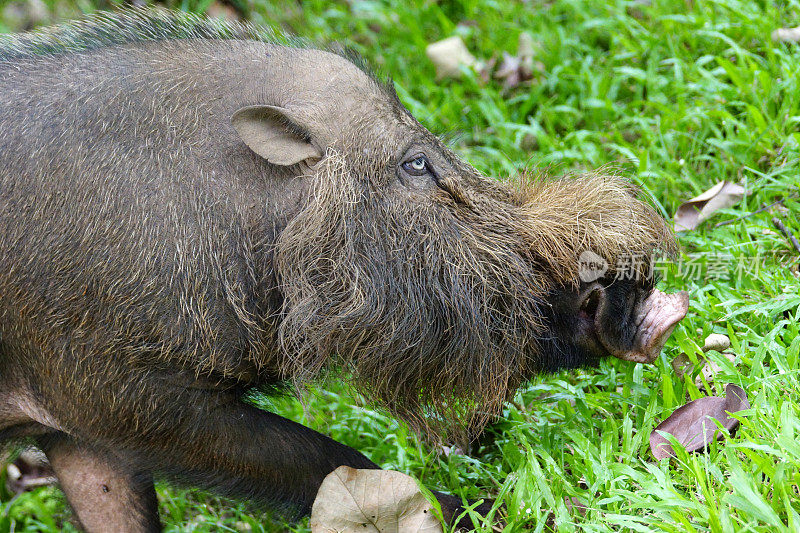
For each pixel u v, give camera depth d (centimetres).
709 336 532
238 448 478
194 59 485
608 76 776
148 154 459
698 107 702
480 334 482
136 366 458
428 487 526
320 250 467
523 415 553
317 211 464
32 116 464
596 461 474
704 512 407
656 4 811
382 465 582
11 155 458
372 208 471
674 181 666
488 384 490
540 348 495
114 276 450
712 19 775
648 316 481
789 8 759
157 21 525
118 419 467
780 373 480
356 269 468
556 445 511
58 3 963
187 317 456
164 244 452
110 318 453
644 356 479
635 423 516
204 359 462
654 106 739
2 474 641
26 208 454
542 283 486
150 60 482
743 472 402
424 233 475
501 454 549
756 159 671
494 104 792
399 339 476
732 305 559
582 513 463
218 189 462
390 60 869
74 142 458
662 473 435
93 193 452
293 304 468
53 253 452
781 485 399
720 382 498
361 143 472
